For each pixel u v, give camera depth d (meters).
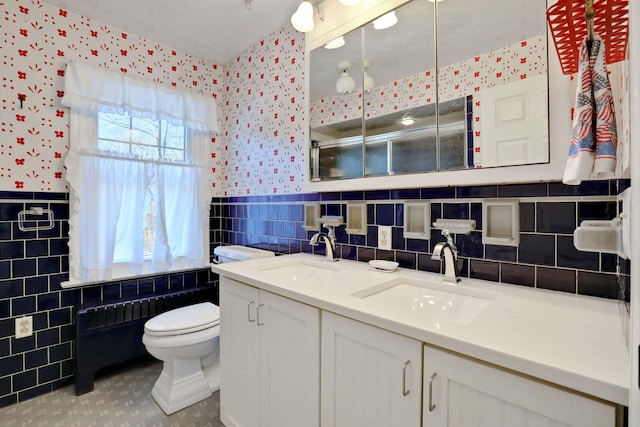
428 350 0.75
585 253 0.99
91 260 1.86
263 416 1.25
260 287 1.23
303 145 1.86
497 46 1.10
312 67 1.71
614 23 0.72
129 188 2.04
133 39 2.09
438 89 1.26
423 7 1.30
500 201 1.15
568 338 0.68
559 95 0.94
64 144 1.84
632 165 0.39
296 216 1.95
